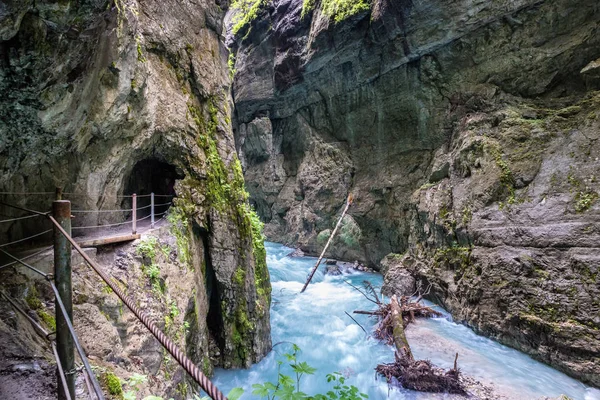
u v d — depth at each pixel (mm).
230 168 9328
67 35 3594
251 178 26219
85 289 4566
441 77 14766
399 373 7945
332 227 20047
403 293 13062
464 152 12352
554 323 8125
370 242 18078
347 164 19562
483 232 10453
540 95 12141
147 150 7773
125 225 7855
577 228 8469
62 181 5777
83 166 6090
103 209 7113
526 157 10492
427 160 15555
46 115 4160
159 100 7645
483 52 13336
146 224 7957
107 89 5438
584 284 7922
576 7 11094
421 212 13516
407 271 13773
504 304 9320
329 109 20781
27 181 5234
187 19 8906
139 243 6121
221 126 9477
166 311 5848
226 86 10609
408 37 14633
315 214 20969
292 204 23375
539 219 9383
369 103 18328
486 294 9875
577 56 11234
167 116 7855
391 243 17000
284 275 17000
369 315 11867
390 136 17500
